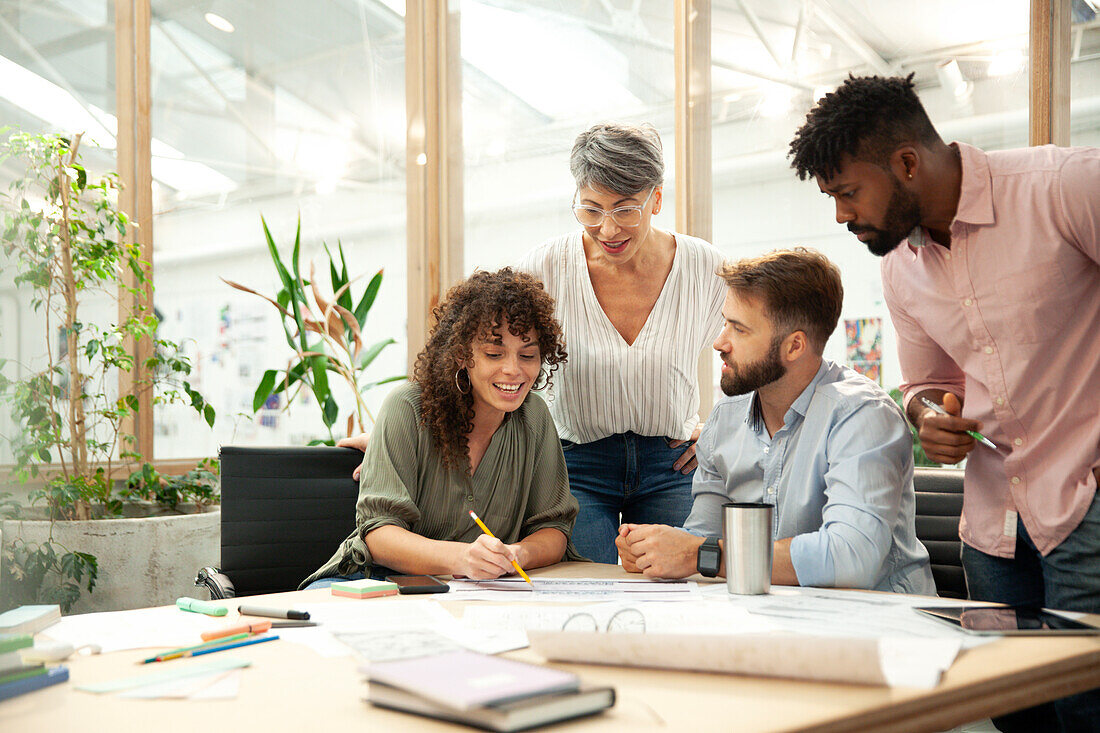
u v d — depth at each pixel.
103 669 0.95
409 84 3.85
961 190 1.58
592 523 2.37
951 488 2.00
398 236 3.84
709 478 1.85
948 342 1.71
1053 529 1.58
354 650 1.00
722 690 0.81
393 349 3.81
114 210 3.32
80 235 3.25
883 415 1.58
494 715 0.69
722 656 0.86
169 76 3.43
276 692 0.84
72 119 3.31
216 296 3.50
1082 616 1.10
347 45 3.76
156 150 3.40
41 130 3.27
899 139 1.51
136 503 3.21
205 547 2.99
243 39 3.57
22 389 2.95
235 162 3.54
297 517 2.17
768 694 0.80
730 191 3.15
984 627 1.03
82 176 3.04
